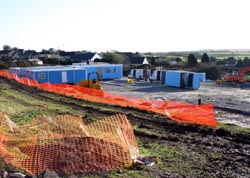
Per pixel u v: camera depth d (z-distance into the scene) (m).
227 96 31.88
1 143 10.70
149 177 8.79
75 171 8.84
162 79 43.19
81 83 32.53
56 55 99.50
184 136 14.15
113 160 9.50
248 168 9.95
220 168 9.90
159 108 21.44
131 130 13.78
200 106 22.75
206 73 54.56
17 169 8.71
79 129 12.96
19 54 113.38
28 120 16.03
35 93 29.11
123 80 49.31
